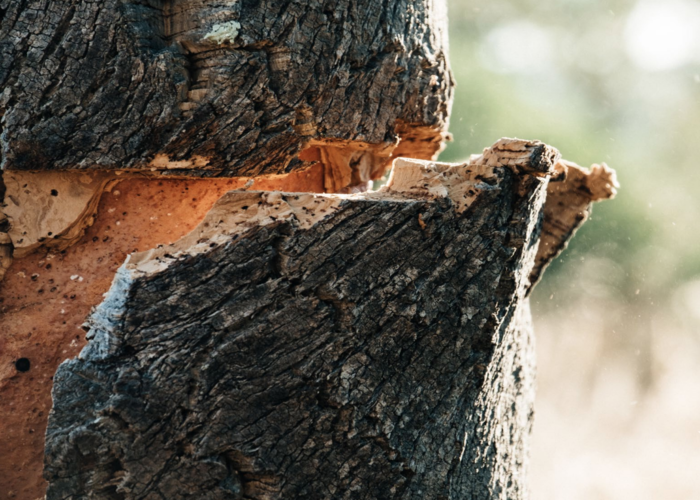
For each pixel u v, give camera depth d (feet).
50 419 4.43
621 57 14.05
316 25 4.72
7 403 4.79
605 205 12.65
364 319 4.58
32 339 4.80
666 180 13.05
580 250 12.55
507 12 14.19
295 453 4.55
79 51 4.56
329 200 4.57
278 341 4.53
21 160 4.58
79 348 4.84
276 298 4.53
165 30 4.65
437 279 4.66
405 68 4.93
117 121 4.60
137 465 4.45
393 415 4.63
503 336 4.88
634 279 12.69
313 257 4.54
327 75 4.76
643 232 12.84
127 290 4.46
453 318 4.70
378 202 4.58
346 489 4.60
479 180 4.68
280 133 4.73
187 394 4.48
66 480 4.44
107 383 4.45
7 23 4.54
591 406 11.10
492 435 4.97
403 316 4.62
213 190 4.92
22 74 4.55
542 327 12.17
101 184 4.73
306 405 4.56
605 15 14.20
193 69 4.66
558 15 14.46
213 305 4.50
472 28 13.97
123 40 4.57
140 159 4.63
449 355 4.71
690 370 11.84
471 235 4.68
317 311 4.56
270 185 5.04
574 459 9.75
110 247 4.83
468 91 12.69
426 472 4.70
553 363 11.70
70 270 4.81
